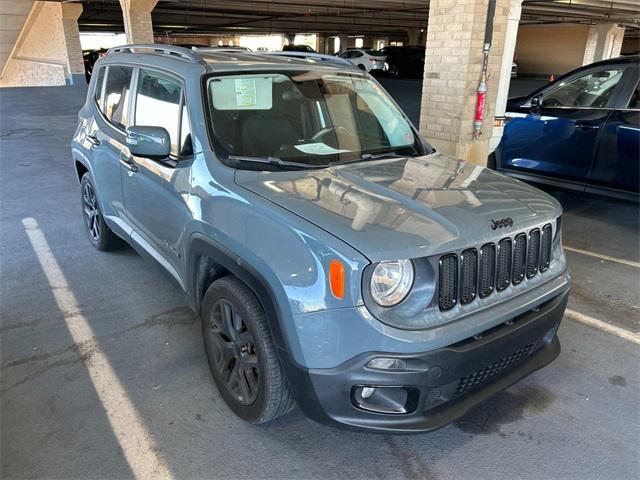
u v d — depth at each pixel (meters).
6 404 2.76
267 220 2.27
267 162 2.75
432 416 2.18
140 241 3.62
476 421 2.70
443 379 2.11
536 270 2.55
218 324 2.69
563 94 6.18
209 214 2.59
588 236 5.53
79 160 4.61
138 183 3.39
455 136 6.63
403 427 2.13
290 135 2.99
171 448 2.47
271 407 2.41
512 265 2.38
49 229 5.38
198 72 2.97
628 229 5.75
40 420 2.64
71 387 2.90
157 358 3.17
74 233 5.27
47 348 3.26
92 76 4.51
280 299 2.17
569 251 5.10
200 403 2.78
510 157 6.76
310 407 2.19
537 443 2.55
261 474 2.33
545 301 2.51
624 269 4.67
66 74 25.34
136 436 2.54
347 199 2.36
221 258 2.51
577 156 5.96
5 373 3.01
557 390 2.97
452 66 6.46
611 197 5.79
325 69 3.45
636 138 5.38
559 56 35.88
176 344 3.32
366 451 2.48
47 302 3.84
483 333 2.24
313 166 2.78
